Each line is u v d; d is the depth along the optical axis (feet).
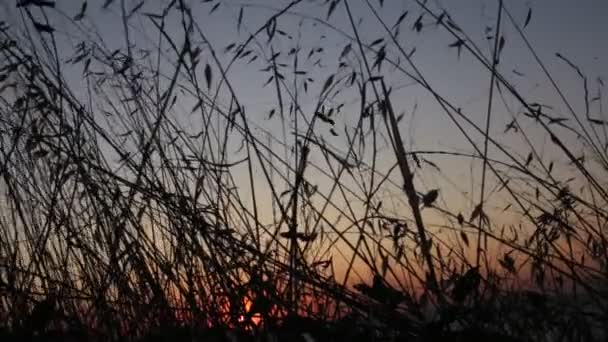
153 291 6.75
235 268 6.67
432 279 6.30
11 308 6.67
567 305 6.35
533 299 6.35
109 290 6.96
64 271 7.01
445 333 6.08
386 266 6.48
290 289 6.57
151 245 7.01
